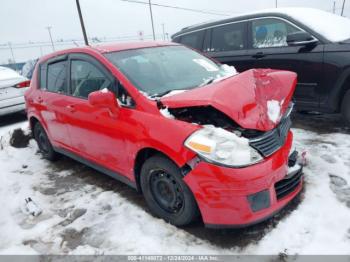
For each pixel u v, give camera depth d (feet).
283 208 9.15
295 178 9.06
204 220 8.04
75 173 13.84
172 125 8.35
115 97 9.78
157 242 8.57
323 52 13.87
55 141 14.30
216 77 11.24
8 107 23.18
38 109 14.62
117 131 9.82
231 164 7.43
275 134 8.43
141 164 9.73
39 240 9.31
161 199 9.28
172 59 11.73
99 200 11.10
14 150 17.30
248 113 7.98
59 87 13.30
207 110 8.71
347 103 13.89
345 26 15.11
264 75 9.37
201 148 7.63
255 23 16.72
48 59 14.47
